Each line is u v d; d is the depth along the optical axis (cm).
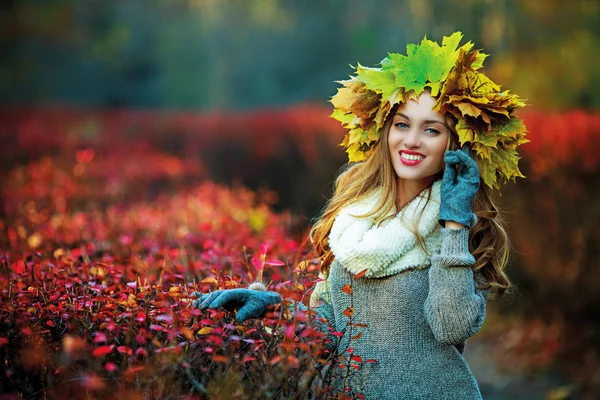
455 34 341
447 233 326
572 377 788
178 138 1786
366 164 369
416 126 345
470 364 858
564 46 1505
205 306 335
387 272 341
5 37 3769
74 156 1578
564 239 869
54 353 315
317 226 380
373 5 3139
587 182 854
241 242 558
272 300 333
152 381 281
